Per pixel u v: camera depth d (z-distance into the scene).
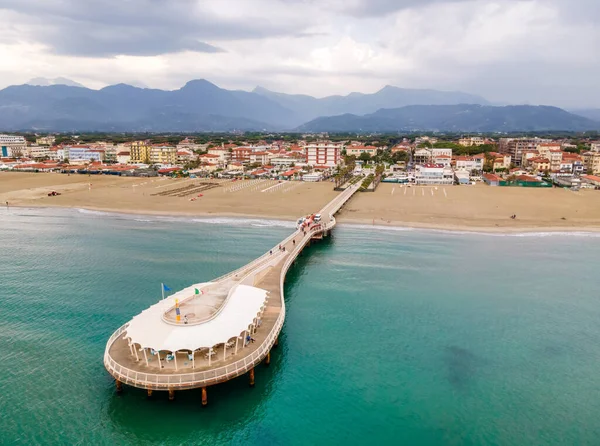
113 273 69.62
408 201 137.50
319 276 71.50
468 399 40.72
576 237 96.94
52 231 98.06
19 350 46.44
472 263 78.62
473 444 35.19
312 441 35.16
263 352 42.12
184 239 91.62
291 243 81.69
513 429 36.97
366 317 56.75
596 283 69.56
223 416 37.56
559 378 44.25
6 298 59.34
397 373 44.56
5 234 94.81
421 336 52.06
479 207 127.06
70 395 39.50
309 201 135.50
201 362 39.25
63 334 49.81
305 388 41.78
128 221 109.44
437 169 181.50
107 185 168.88
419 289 66.31
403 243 91.38
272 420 37.34
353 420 37.62
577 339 52.03
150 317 42.06
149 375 36.88
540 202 134.62
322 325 54.38
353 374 44.22
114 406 38.25
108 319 53.41
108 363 39.34
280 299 54.09
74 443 34.19
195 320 40.94
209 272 70.44
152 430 35.75
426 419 37.94
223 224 106.56
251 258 78.50
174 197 141.50
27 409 37.66
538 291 66.12
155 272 70.25
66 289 62.69
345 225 107.31
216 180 187.50
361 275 72.06
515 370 45.47
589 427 37.44
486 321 56.12
